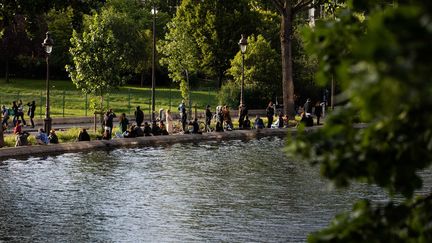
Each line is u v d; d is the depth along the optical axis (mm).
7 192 35250
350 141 7520
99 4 52344
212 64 108000
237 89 89125
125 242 26594
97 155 49375
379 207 8188
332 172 7516
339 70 6070
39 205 32438
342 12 8375
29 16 50781
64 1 49312
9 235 27219
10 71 120625
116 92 101250
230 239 27078
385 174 7551
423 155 7410
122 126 58625
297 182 39438
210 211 31891
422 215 8047
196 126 61531
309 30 7969
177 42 87750
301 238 27297
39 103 91750
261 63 89562
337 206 32906
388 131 7453
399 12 5570
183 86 85188
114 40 65000
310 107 81750
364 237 7762
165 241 26750
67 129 65938
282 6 76875
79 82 65188
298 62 94125
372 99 5766
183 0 108250
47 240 26656
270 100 89188
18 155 47844
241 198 34781
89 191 35938
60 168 43156
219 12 106562
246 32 107125
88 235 27469
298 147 7656
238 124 70562
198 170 43562
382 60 5523
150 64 118000
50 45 56125
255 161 47844
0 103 92250
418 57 5492
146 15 128125
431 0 5625
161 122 60125
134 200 33969
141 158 48438
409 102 5863
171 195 35344
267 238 27203
